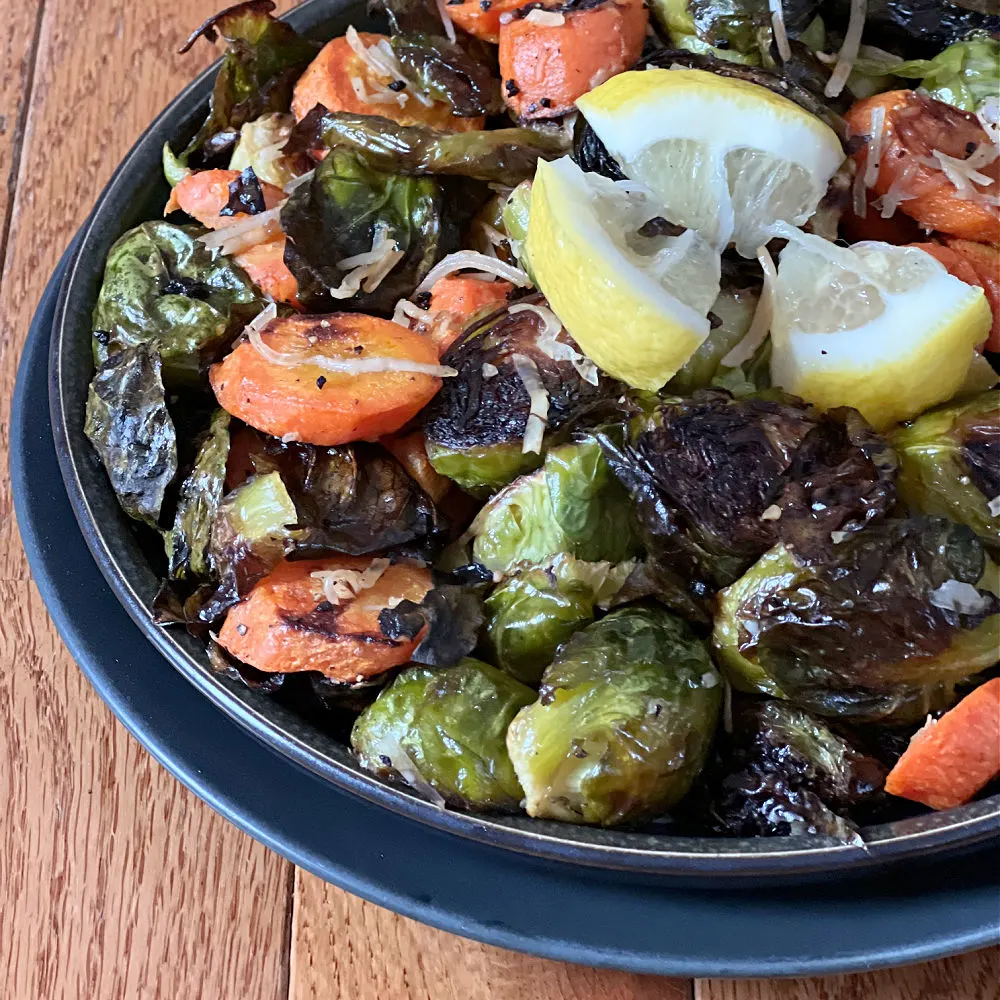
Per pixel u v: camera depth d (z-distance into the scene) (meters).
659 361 0.22
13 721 0.27
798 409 0.22
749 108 0.23
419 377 0.23
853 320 0.23
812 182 0.24
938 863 0.21
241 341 0.25
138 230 0.27
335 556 0.23
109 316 0.26
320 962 0.24
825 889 0.21
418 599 0.23
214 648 0.23
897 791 0.21
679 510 0.22
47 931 0.25
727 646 0.23
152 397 0.25
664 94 0.23
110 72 0.34
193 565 0.24
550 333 0.23
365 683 0.23
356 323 0.24
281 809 0.23
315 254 0.25
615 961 0.21
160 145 0.29
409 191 0.26
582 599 0.23
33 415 0.27
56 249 0.32
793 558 0.21
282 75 0.29
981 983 0.22
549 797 0.21
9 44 0.35
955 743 0.21
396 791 0.22
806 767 0.22
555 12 0.26
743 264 0.24
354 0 0.31
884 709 0.22
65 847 0.26
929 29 0.26
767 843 0.21
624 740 0.21
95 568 0.25
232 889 0.25
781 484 0.22
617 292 0.21
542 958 0.23
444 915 0.22
